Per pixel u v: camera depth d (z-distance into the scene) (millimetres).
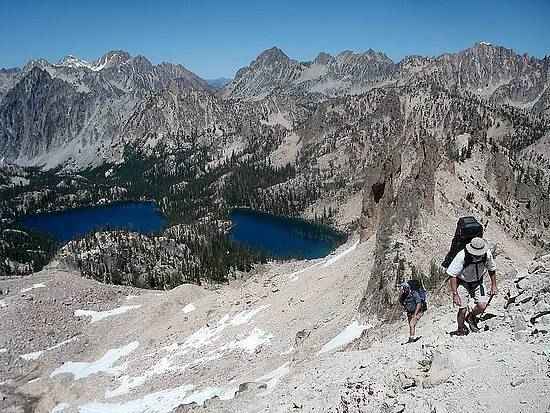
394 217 61062
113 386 78812
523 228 108688
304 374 31172
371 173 92375
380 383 18781
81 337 104688
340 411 19047
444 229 61562
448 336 20422
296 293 80188
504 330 18844
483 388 15023
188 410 42344
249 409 30875
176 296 107250
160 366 78312
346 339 50125
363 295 58844
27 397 84625
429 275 51875
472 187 106250
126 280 189000
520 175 140875
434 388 16391
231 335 76250
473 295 19375
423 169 69125
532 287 20859
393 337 29594
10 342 99500
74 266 193375
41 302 112875
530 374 14758
